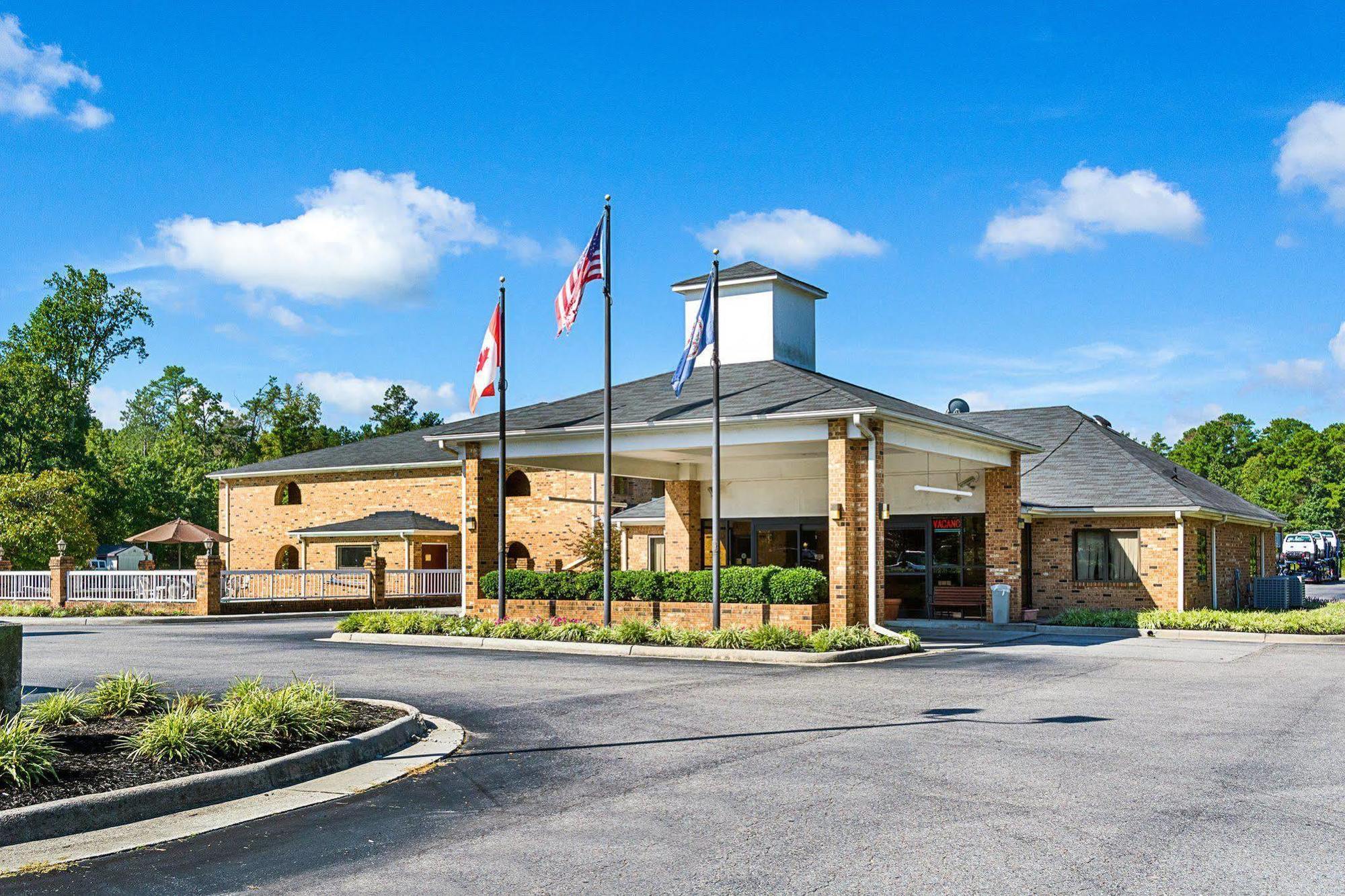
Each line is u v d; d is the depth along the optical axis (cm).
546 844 693
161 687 1459
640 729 1123
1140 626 2562
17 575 3600
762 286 2739
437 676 1595
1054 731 1098
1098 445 3294
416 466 4381
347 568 4394
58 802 732
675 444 2320
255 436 8612
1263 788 837
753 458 2975
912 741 1038
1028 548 3058
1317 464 8912
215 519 6731
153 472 6544
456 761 968
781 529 2969
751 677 1574
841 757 961
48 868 647
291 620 3322
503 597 2331
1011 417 3662
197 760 870
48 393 5894
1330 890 592
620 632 2034
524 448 2509
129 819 756
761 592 2162
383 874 631
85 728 991
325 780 885
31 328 6925
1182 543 2866
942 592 2866
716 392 2109
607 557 2198
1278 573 4672
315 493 4672
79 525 4634
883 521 2169
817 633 1927
